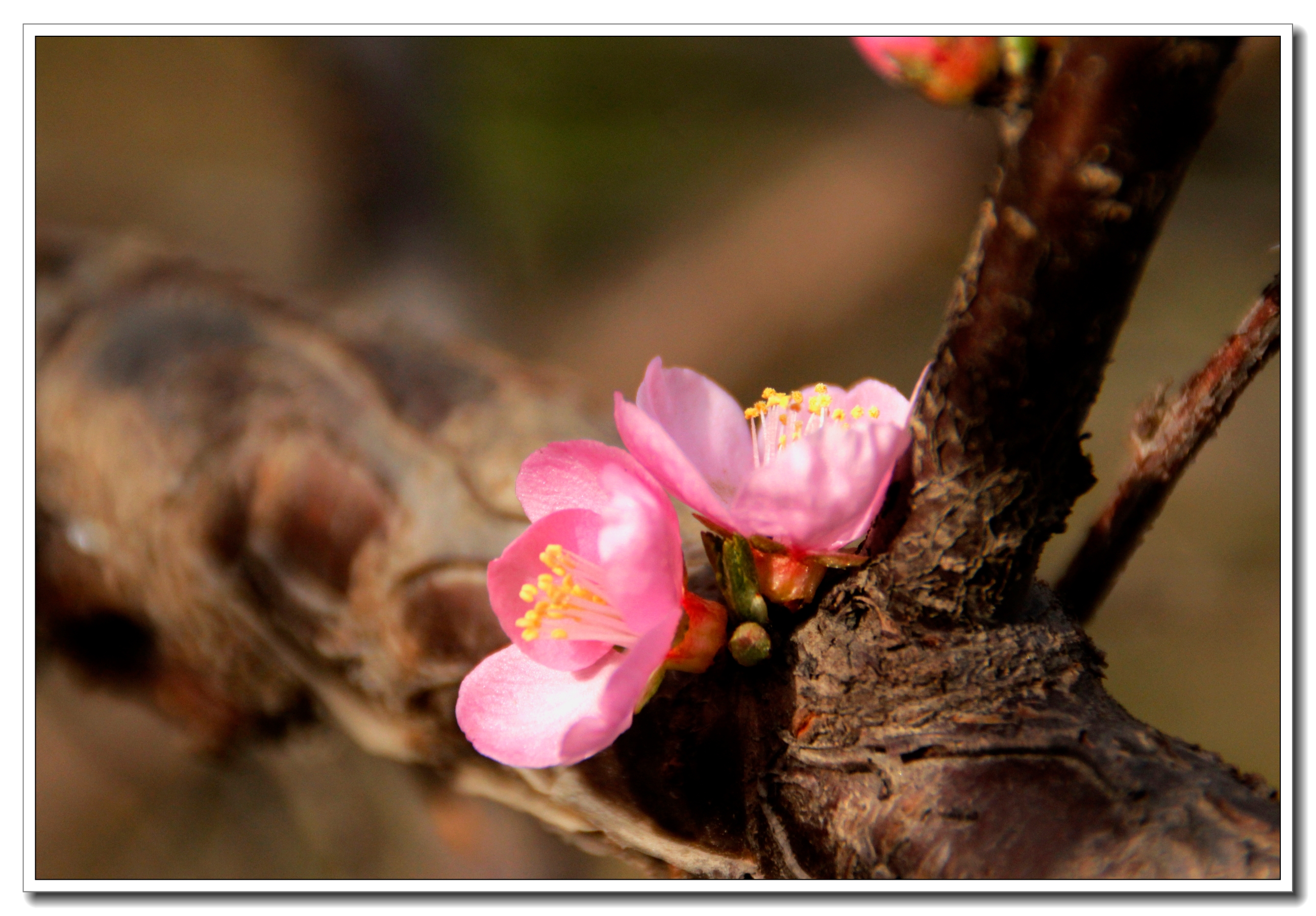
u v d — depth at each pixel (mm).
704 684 342
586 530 340
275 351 408
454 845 406
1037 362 320
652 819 353
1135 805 323
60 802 536
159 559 405
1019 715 330
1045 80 322
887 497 332
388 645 381
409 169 606
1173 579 592
